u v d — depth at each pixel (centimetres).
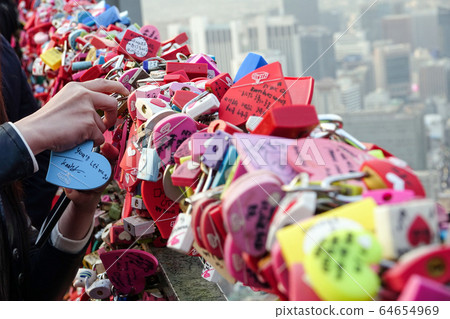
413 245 34
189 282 70
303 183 44
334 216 38
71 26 200
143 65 122
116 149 104
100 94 90
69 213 108
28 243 106
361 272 35
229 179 54
